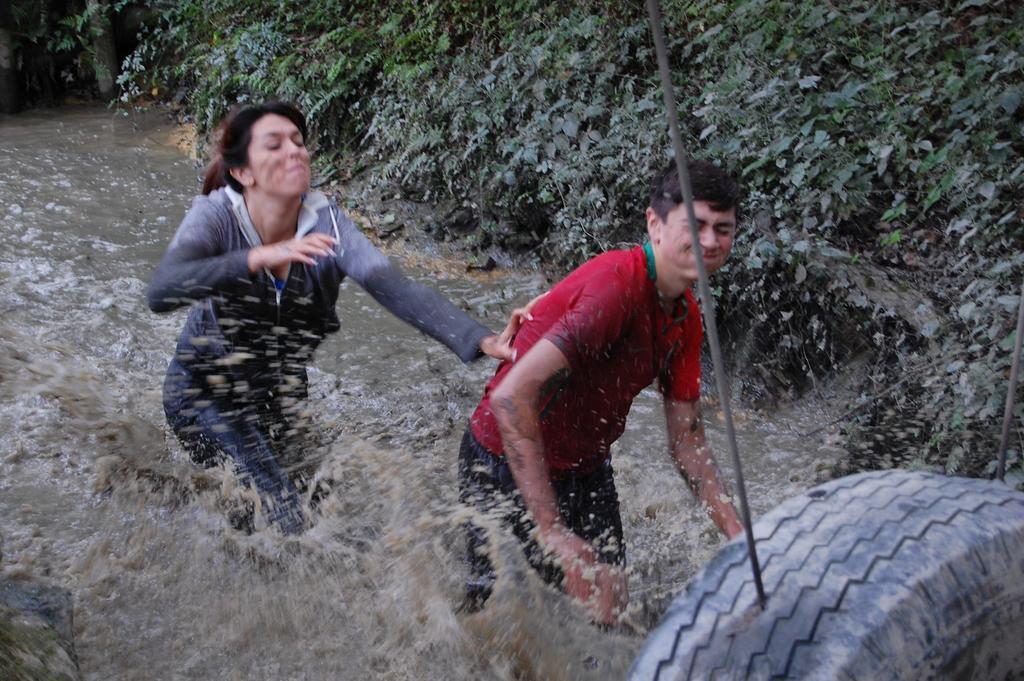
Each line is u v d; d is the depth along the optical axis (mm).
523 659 3145
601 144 6254
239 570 3627
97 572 3607
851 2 6461
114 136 9195
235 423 3734
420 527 3764
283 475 3770
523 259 6613
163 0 10539
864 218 5477
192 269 3242
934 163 5242
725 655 1979
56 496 4066
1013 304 4398
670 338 2947
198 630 3373
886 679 1921
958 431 4324
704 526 3963
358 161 7879
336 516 3895
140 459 4250
